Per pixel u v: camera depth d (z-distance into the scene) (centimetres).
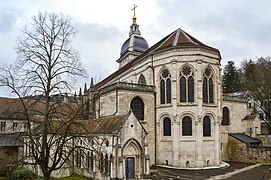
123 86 5150
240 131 6781
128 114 4050
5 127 4534
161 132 5362
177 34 5831
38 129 2575
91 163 4012
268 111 7625
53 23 2553
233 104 6700
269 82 7588
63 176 4081
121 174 3841
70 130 2631
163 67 5438
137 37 9600
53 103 2395
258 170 4800
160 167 5066
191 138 5053
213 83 5378
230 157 6228
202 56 5225
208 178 4034
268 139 6469
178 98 5175
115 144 3878
